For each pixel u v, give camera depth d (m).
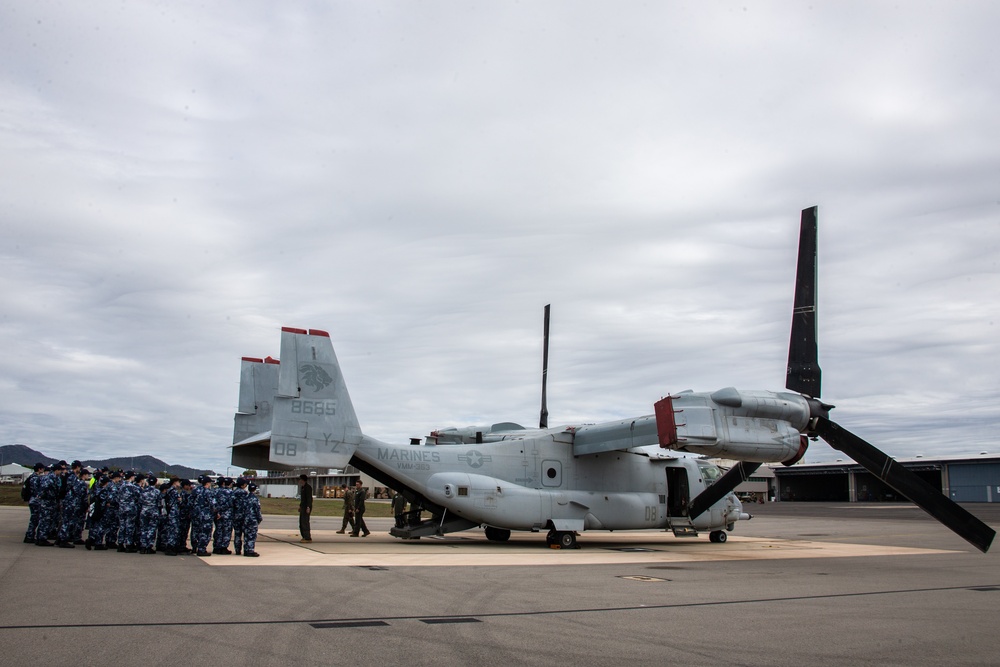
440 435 23.67
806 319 18.28
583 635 8.03
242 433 23.44
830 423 18.30
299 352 18.53
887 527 35.97
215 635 7.48
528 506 20.03
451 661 6.72
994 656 7.40
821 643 7.88
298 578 11.92
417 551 17.91
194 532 15.44
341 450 18.62
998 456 77.44
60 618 8.10
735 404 17.70
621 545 22.23
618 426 20.59
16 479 77.25
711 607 10.16
